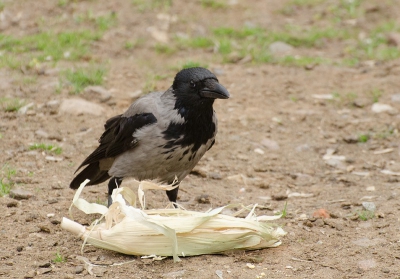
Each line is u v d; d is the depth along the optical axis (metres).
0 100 14.17
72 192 10.70
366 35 20.20
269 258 8.34
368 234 9.10
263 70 17.30
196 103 9.34
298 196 11.18
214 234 8.33
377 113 15.09
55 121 13.59
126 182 11.37
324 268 8.08
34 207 9.92
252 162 12.79
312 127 14.48
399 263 8.16
